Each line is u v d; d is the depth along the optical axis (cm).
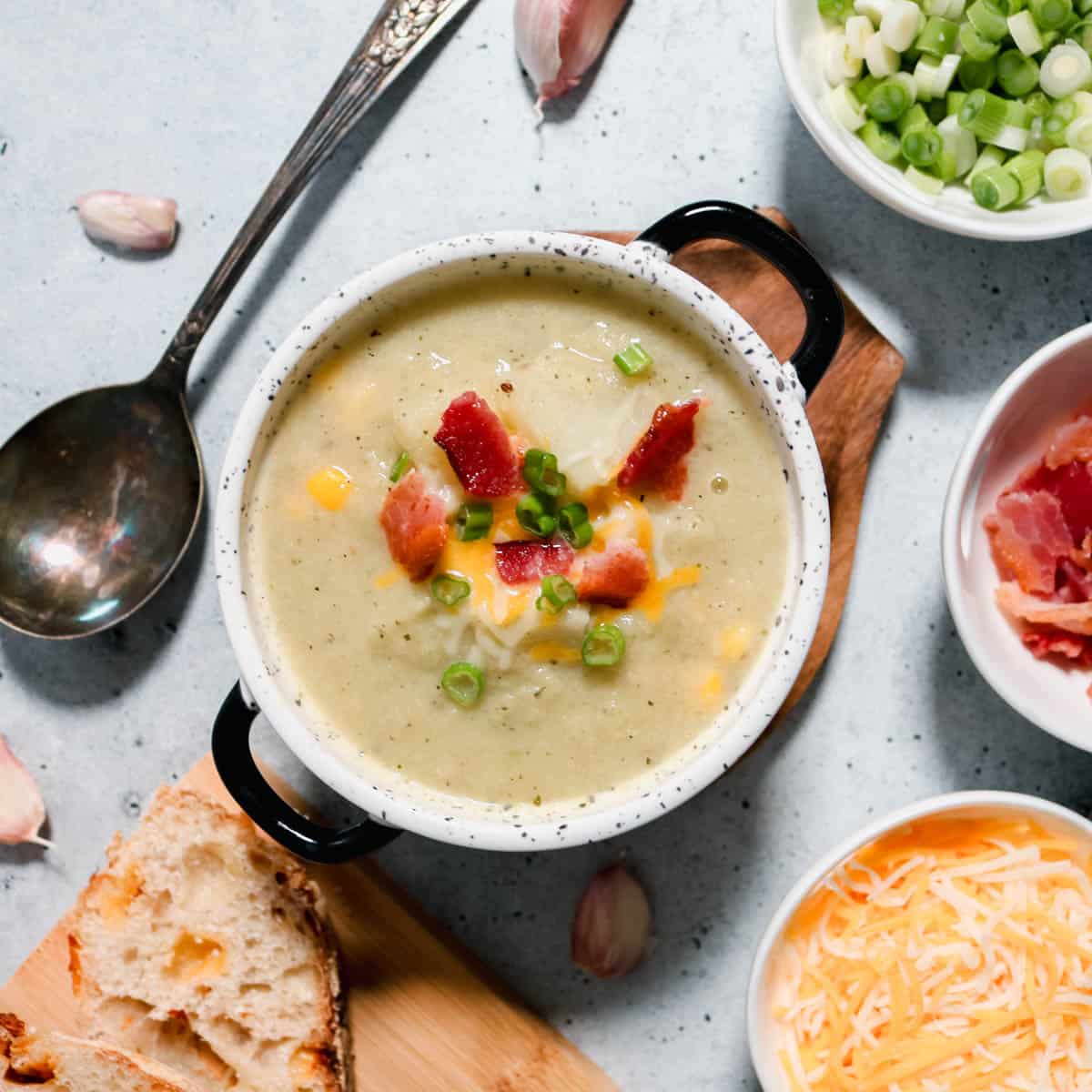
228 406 60
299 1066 58
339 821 59
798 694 59
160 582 59
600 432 53
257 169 60
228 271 58
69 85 60
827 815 59
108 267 60
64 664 60
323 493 54
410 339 54
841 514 58
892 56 57
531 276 53
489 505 53
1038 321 59
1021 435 58
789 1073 57
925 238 59
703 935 60
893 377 58
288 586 54
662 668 53
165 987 58
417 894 60
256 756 59
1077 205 57
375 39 58
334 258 60
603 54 59
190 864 58
